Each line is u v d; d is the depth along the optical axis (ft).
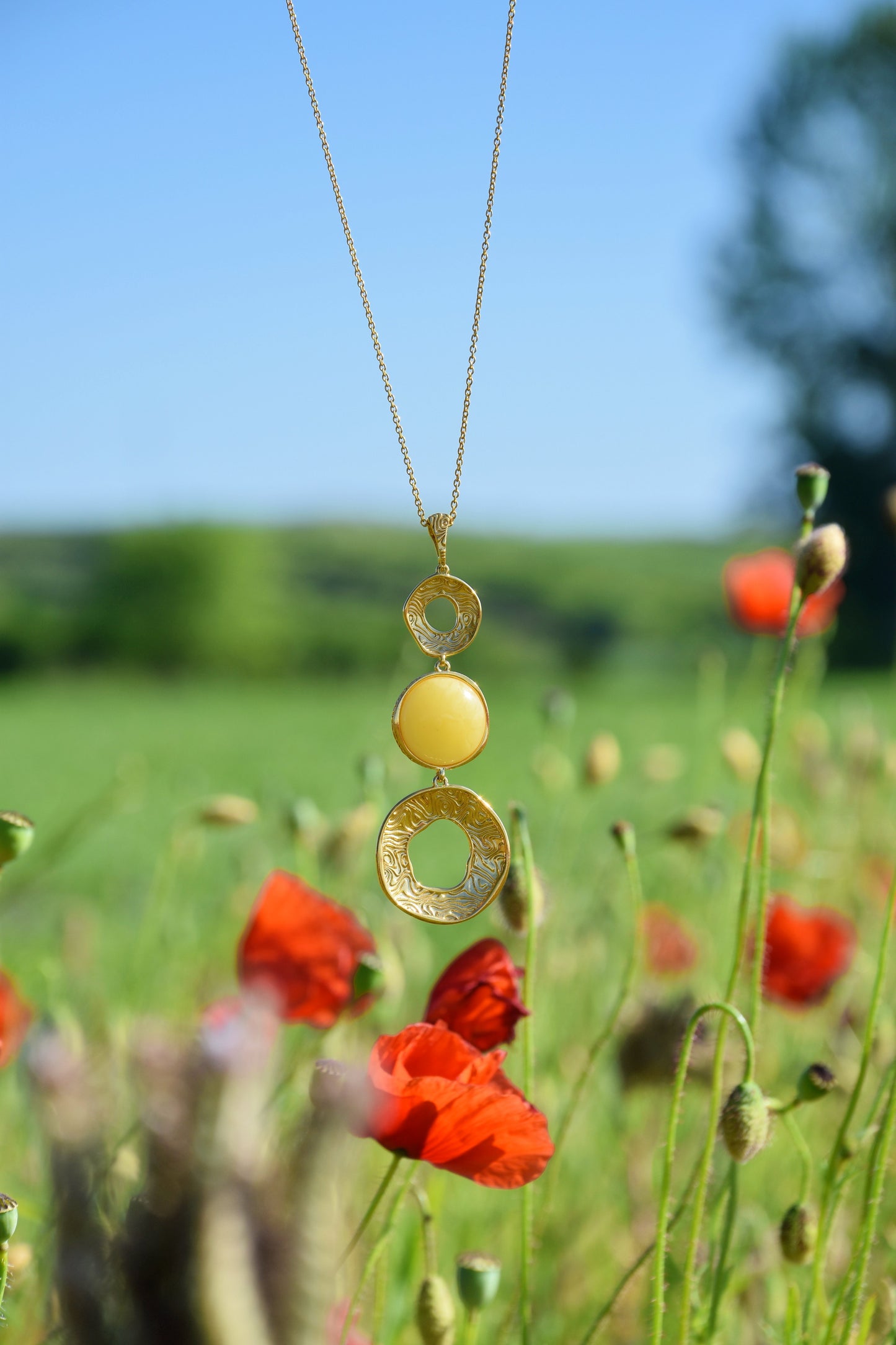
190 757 12.46
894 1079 2.35
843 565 2.38
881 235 41.42
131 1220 0.83
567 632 41.55
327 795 7.53
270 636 39.29
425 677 2.63
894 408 42.73
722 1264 2.40
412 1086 2.12
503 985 2.32
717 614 41.81
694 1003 2.77
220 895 4.56
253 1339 0.79
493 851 2.43
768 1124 2.23
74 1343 0.85
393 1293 2.66
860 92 40.57
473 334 3.02
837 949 3.06
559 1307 3.04
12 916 4.43
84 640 39.65
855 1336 2.35
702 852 3.75
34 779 11.71
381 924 3.03
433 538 2.86
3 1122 2.94
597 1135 3.31
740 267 43.57
